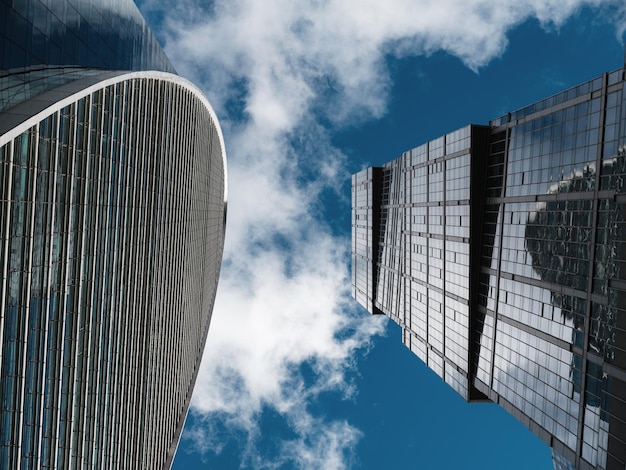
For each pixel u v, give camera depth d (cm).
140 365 6600
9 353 3450
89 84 3744
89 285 4594
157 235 7000
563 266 4312
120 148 5203
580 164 4122
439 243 7044
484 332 5819
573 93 4266
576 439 4047
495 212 5672
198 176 10675
